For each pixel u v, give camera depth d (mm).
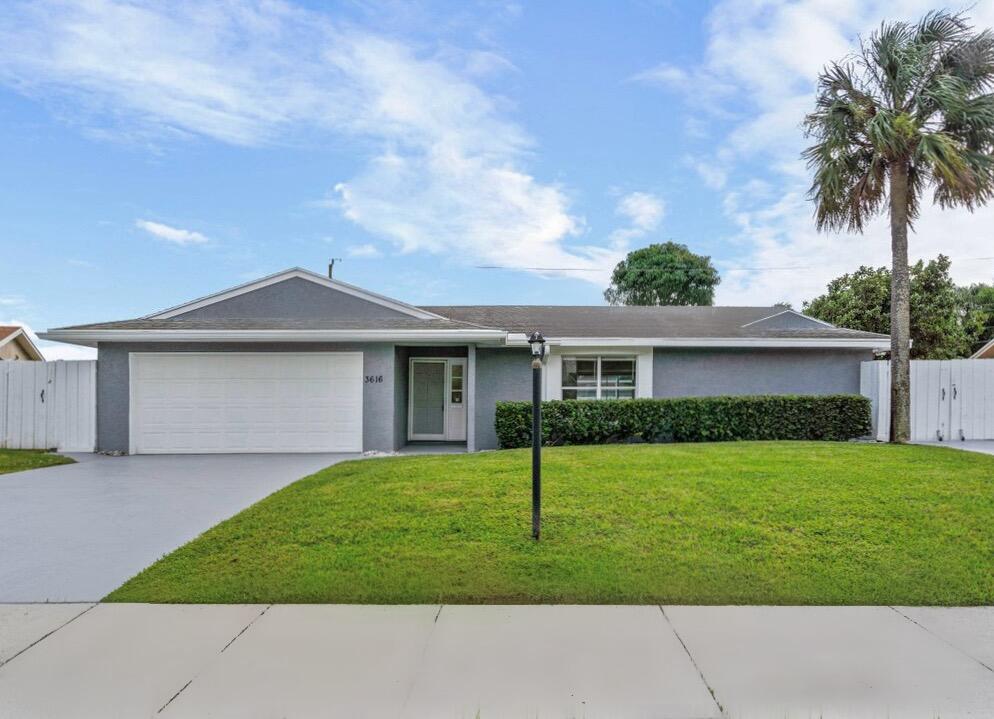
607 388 13414
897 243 10852
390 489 6895
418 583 4336
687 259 34562
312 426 11750
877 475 7336
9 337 23688
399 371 12602
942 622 3754
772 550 4926
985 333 30531
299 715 2783
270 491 7797
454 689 3000
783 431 11875
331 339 11336
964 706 2846
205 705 2859
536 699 2910
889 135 10023
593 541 5133
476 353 13219
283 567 4676
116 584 4461
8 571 4754
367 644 3471
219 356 11758
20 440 12141
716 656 3326
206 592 4230
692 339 12727
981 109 9906
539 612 3906
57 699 2910
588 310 16828
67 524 6184
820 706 2854
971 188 9883
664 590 4219
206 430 11711
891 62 10469
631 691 2980
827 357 13414
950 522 5539
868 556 4789
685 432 11680
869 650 3395
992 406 12688
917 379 12625
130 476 9055
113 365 11727
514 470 7836
